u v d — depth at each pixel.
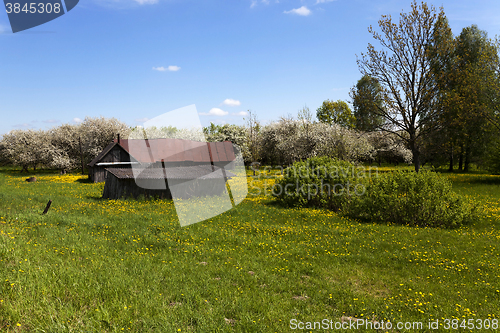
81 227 11.65
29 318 4.23
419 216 14.02
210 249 9.81
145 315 4.87
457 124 30.34
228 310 5.49
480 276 7.82
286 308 5.84
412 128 29.62
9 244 7.73
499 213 15.61
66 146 59.22
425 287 7.16
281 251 9.88
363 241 10.99
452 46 27.94
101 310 4.80
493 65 30.62
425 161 49.28
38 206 16.17
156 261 8.34
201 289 6.43
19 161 58.66
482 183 27.78
